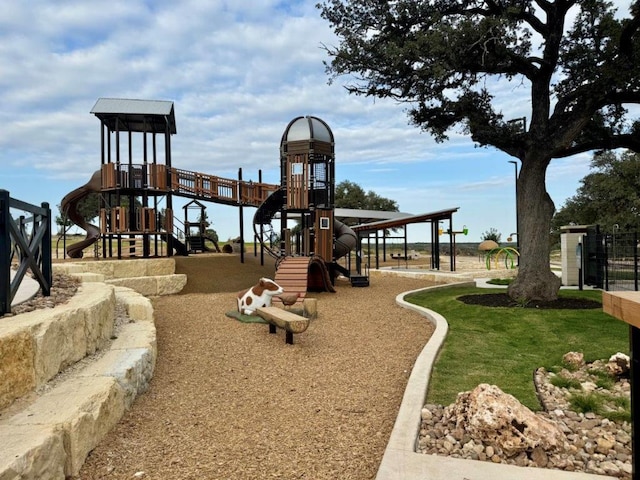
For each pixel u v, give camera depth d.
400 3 9.87
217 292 12.59
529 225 9.95
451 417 3.65
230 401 4.45
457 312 8.74
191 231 28.03
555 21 9.59
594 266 12.70
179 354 6.04
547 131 9.62
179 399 4.48
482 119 10.14
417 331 7.44
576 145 10.66
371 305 10.34
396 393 4.62
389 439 3.45
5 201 3.96
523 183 10.08
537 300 9.73
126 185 15.40
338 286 14.54
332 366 5.57
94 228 20.05
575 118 9.06
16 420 2.95
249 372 5.35
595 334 6.59
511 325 7.39
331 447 3.45
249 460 3.26
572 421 3.67
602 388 4.51
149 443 3.52
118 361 4.41
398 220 18.44
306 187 13.37
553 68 9.66
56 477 2.76
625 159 27.06
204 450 3.42
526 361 5.39
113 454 3.30
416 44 8.79
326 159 14.02
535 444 3.06
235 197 17.27
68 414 3.07
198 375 5.23
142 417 4.01
